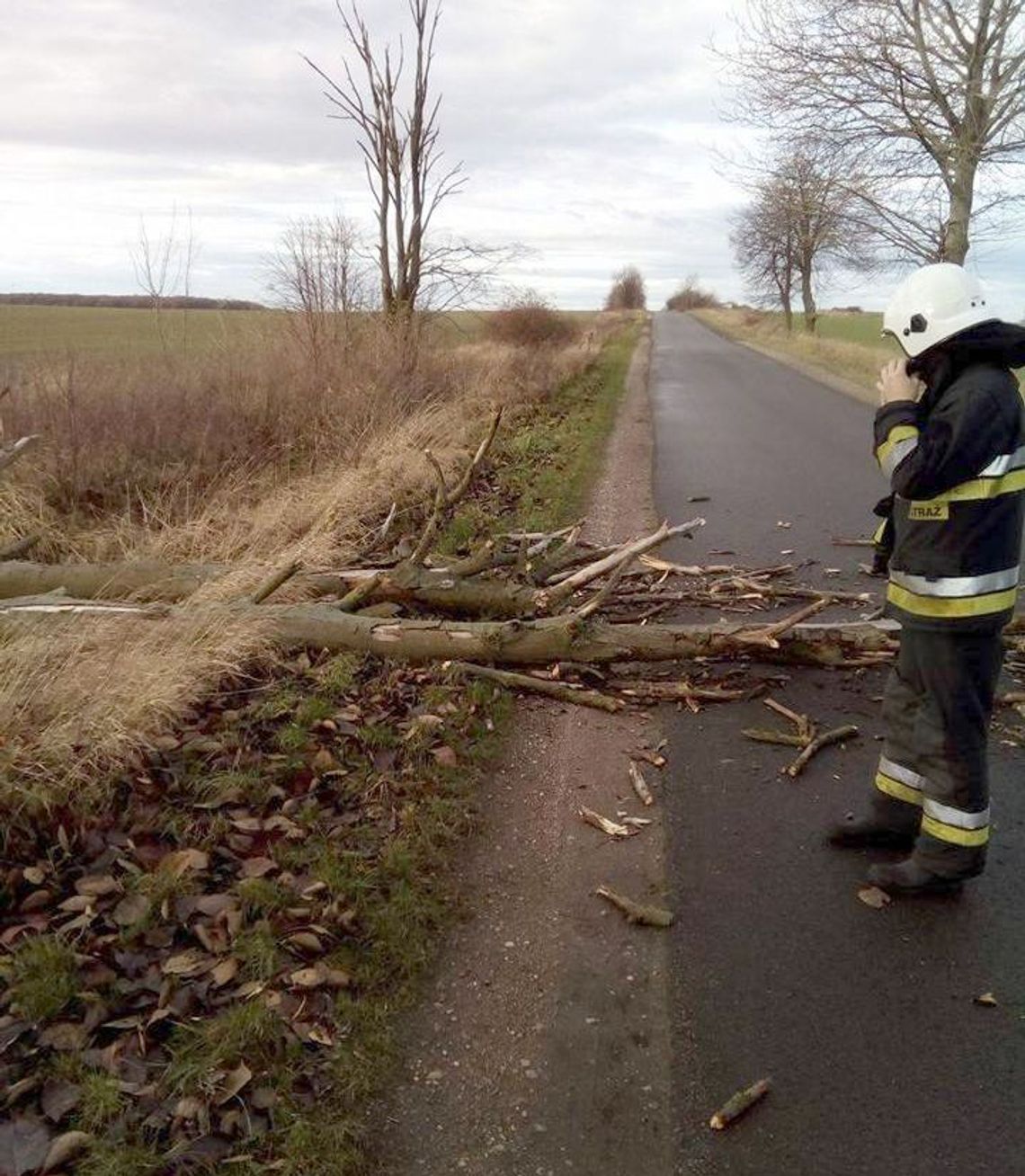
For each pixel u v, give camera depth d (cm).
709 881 347
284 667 484
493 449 1071
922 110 1631
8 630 453
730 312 7788
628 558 502
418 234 1403
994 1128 245
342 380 1051
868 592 629
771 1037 276
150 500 733
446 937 320
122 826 356
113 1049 259
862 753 435
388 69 1346
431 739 432
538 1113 255
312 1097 254
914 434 302
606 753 441
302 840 356
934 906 331
